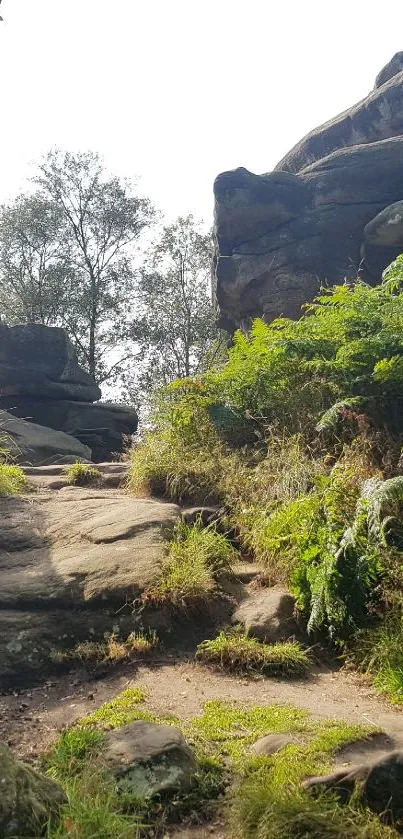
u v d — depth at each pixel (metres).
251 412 8.53
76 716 4.25
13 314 27.53
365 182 15.65
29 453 14.55
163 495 7.60
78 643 5.21
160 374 28.17
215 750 3.57
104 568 5.75
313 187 15.97
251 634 5.05
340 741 3.42
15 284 28.06
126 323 28.73
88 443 19.14
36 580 5.79
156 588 5.43
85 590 5.56
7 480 8.23
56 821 2.86
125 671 4.88
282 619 5.14
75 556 6.09
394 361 7.41
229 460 7.72
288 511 5.91
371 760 3.15
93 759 3.39
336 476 5.91
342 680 4.60
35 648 5.16
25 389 19.34
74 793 3.08
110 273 28.56
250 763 3.32
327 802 2.96
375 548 5.14
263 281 15.80
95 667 4.98
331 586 5.04
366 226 14.96
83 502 7.52
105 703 4.34
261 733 3.67
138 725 3.61
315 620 4.97
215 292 16.77
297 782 3.08
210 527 6.66
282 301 15.48
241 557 6.31
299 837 2.83
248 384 8.67
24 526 6.96
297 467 6.80
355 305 8.53
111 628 5.29
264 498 6.79
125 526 6.38
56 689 4.79
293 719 3.81
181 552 5.83
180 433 8.48
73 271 27.98
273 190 16.02
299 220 15.73
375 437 6.96
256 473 7.25
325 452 7.16
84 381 20.45
